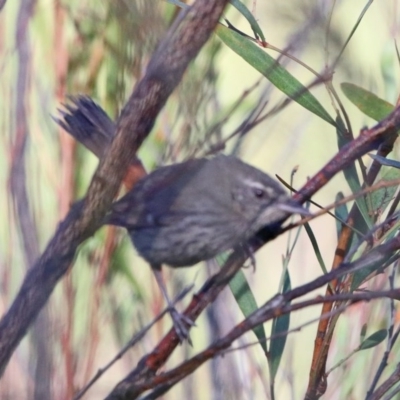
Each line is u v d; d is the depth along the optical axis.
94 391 9.02
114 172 4.97
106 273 8.98
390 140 6.41
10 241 8.42
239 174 9.59
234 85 11.40
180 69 4.65
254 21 6.29
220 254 9.54
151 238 9.53
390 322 6.34
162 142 8.06
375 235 6.40
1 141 8.09
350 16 10.35
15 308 5.24
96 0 8.48
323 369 6.32
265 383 9.03
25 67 5.83
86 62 9.34
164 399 9.12
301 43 5.94
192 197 9.41
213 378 8.81
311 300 5.00
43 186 9.26
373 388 6.25
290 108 10.37
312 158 12.16
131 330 9.52
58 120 8.88
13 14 8.09
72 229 5.15
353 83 7.36
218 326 9.12
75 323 8.73
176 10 6.65
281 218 9.27
